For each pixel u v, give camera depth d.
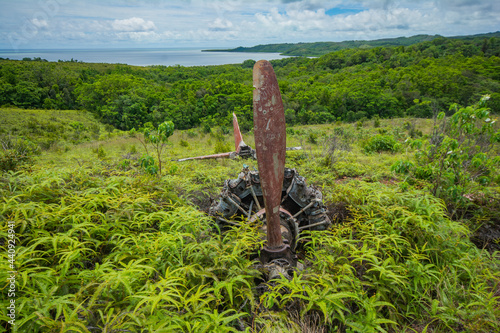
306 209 3.87
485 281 2.81
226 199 3.81
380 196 3.86
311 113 71.56
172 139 27.58
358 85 93.75
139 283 2.31
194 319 2.00
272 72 2.10
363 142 15.66
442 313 2.41
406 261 2.83
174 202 4.16
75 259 2.61
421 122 34.59
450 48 167.50
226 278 2.40
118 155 14.05
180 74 149.12
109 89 87.88
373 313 2.22
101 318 1.97
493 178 5.32
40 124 46.19
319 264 2.69
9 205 2.99
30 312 1.94
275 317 2.20
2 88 84.25
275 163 2.27
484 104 4.70
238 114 72.50
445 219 3.59
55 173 4.20
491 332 2.26
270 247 2.66
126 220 3.26
